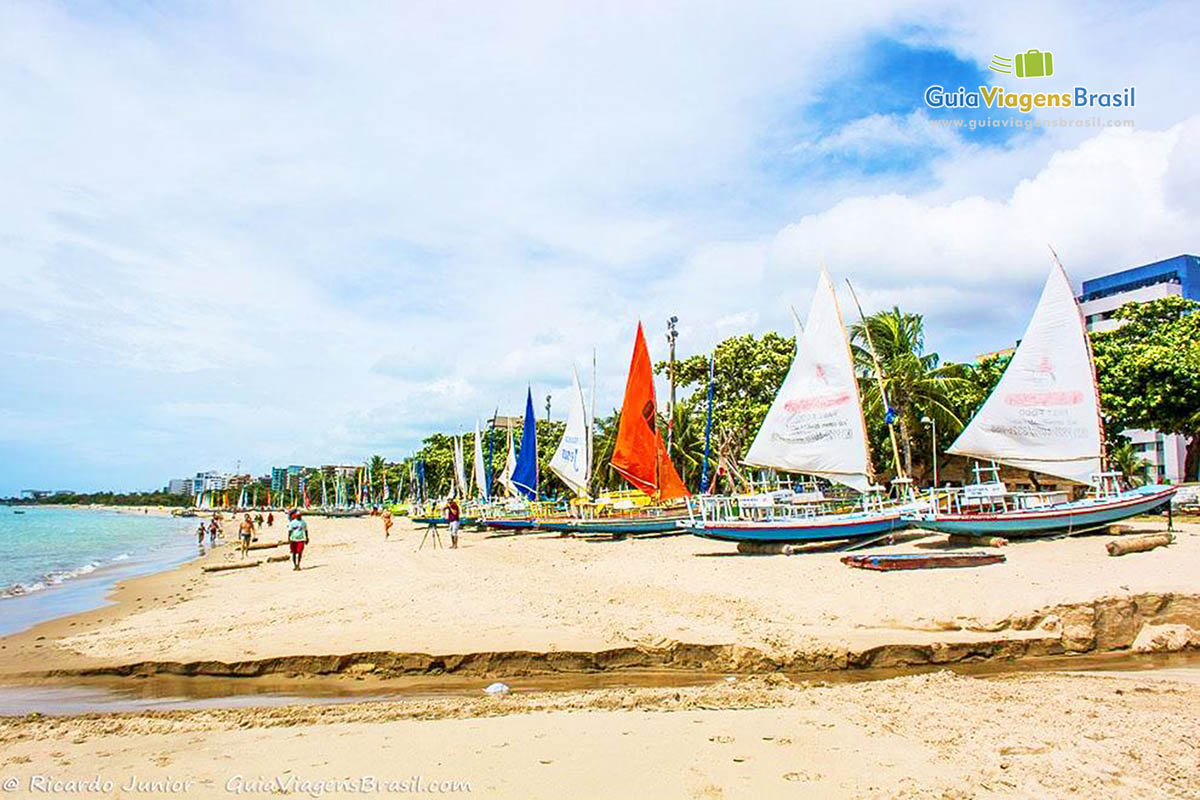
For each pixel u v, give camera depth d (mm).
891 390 40875
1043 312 26312
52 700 11938
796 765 7828
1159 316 44500
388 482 160875
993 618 14609
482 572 24859
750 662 13211
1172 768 7559
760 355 51844
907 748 8281
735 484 43438
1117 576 17031
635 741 8688
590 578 22328
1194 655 13977
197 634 15875
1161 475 71188
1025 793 7004
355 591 21609
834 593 17516
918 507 26938
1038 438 26141
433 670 13203
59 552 59250
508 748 8555
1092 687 11070
